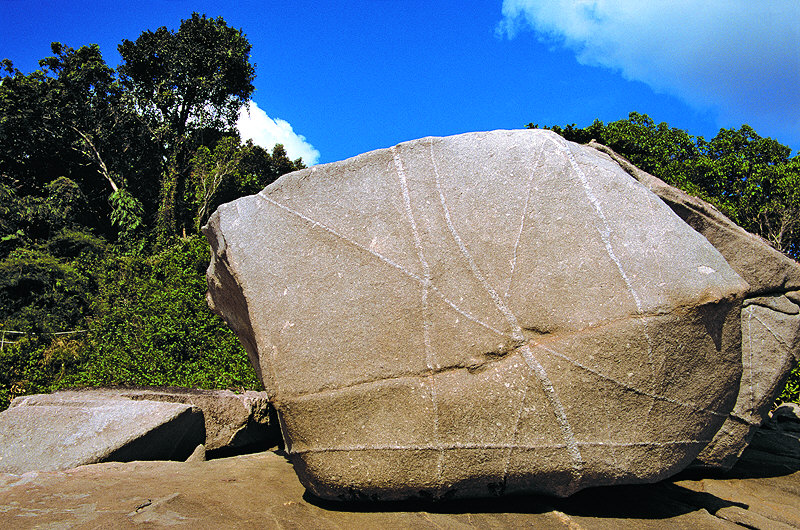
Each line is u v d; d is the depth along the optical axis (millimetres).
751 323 3332
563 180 2506
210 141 18922
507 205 2494
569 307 2328
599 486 2395
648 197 2521
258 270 2574
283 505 2297
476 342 2324
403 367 2324
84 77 16469
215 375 6219
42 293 9906
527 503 2396
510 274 2396
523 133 2672
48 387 6574
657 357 2281
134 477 2617
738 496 2861
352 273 2486
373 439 2273
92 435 3121
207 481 2584
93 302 9766
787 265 3275
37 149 16812
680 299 2293
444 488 2271
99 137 16859
